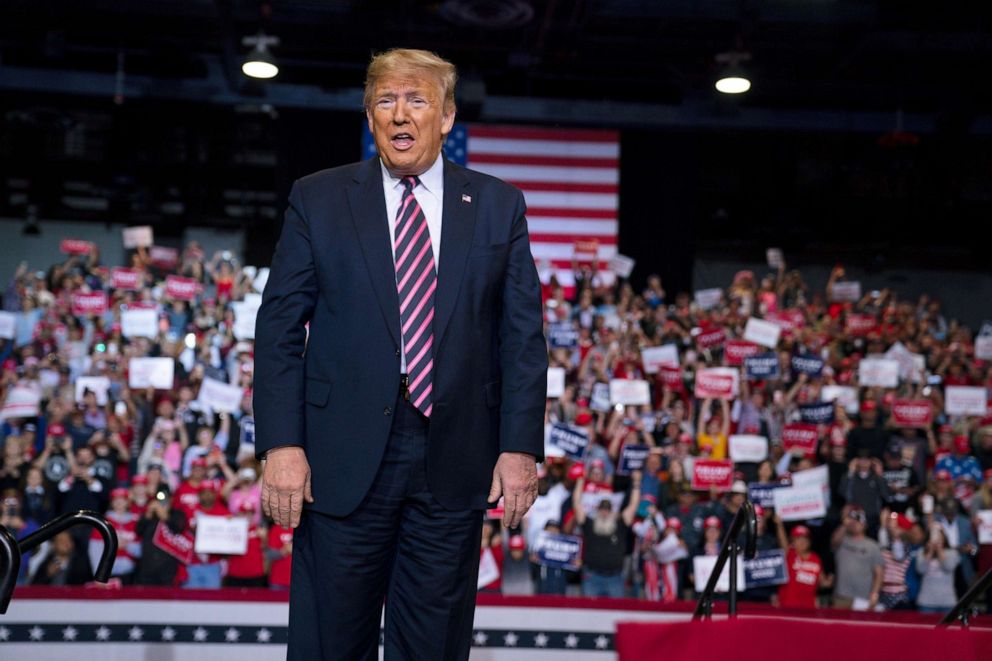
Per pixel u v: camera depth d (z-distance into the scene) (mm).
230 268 14977
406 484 2197
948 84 17125
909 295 19156
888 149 19078
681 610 7570
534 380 2293
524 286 2338
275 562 9227
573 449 10086
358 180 2324
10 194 18234
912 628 1305
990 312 19047
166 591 7223
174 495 9742
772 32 15266
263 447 2203
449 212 2293
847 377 13273
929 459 12297
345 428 2193
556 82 17266
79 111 18141
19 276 14891
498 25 14773
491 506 2270
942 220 19094
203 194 18500
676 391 12516
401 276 2246
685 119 16906
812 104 17531
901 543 10125
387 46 15859
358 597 2213
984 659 1283
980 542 10328
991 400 13328
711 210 19094
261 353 2260
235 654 7195
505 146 16359
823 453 11242
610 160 16547
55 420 11117
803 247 19188
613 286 15797
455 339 2221
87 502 10367
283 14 14781
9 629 7031
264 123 18516
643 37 15555
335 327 2240
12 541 2637
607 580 9711
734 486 10188
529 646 7531
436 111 2266
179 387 12164
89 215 18422
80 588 7152
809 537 9836
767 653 1285
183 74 16703
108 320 13656
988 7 14555
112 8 14969
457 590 2248
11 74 16547
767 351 12859
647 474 10422
